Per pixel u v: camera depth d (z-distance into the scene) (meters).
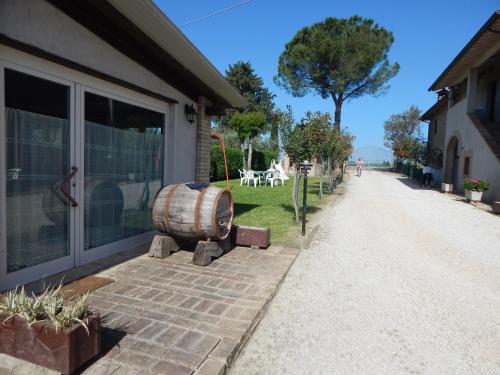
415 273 5.23
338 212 10.70
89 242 4.83
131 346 2.79
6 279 3.68
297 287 4.49
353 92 27.81
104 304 3.55
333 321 3.61
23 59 3.73
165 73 6.18
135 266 4.77
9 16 3.50
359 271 5.23
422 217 10.23
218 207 5.15
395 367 2.86
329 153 13.77
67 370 2.32
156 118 6.21
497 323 3.68
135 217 5.79
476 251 6.61
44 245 4.14
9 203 3.70
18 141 3.75
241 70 43.81
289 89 28.30
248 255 5.57
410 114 48.34
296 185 8.54
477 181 13.59
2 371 2.35
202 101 7.39
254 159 30.14
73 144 4.43
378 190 18.30
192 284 4.20
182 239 5.43
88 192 4.74
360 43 24.80
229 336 3.02
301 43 26.58
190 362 2.62
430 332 3.45
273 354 2.97
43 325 2.35
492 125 16.31
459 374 2.79
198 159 7.40
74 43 4.29
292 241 6.71
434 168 23.48
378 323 3.60
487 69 16.83
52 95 4.15
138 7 4.38
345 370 2.79
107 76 4.78
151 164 6.13
